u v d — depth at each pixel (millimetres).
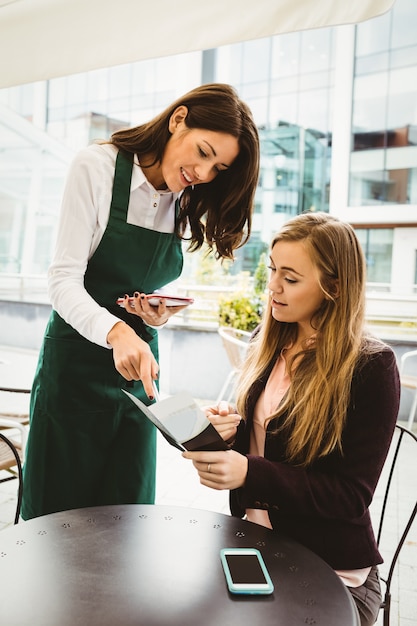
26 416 2602
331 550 1070
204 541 966
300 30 1349
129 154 1428
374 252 5730
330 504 1049
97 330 1248
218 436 968
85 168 1366
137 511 1084
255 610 766
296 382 1178
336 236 1159
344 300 1154
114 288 1491
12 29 1917
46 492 1501
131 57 1682
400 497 2980
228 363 4984
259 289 5004
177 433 907
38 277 7164
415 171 5594
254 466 1032
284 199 6781
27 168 7578
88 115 8117
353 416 1106
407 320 4973
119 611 750
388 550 2389
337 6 1280
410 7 5508
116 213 1414
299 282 1171
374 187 5738
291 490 1035
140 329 1521
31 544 933
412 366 4590
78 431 1476
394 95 5602
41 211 7781
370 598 1056
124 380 1500
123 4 1653
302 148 6664
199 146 1314
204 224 1683
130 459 1565
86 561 881
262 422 1258
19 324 6734
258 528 1026
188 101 1340
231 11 1452
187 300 1374
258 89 6777
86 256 1404
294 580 849
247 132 1376
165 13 1574
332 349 1140
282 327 1316
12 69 1962
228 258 1688
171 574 850
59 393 1447
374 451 1086
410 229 5516
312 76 6496
